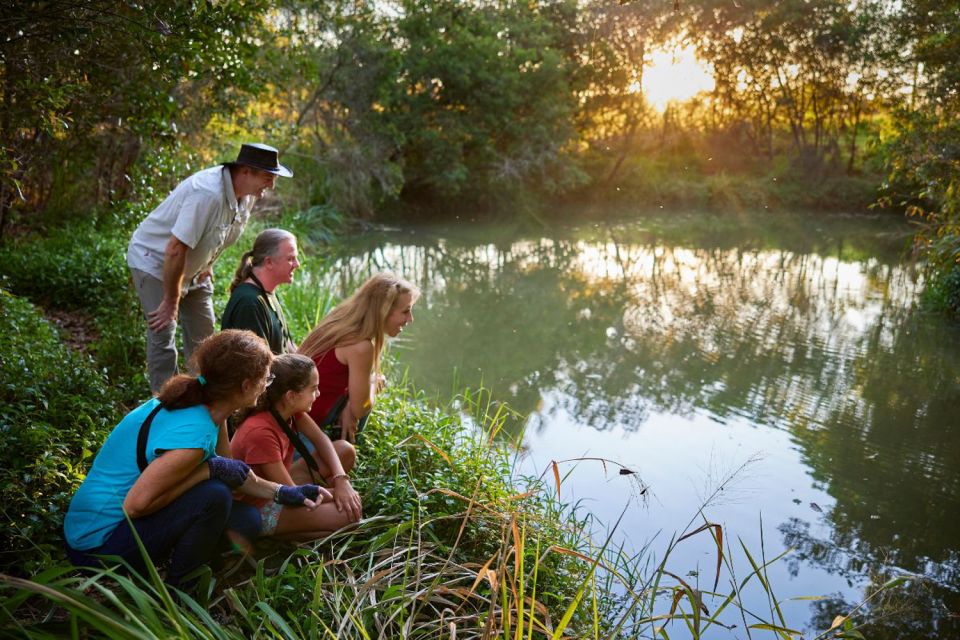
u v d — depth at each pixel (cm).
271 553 316
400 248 1731
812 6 2523
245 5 454
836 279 1362
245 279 388
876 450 591
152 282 441
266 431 313
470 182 2452
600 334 962
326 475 333
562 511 456
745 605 385
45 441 349
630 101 2784
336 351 368
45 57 437
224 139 1256
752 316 1062
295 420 335
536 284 1330
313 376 317
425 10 2262
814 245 1875
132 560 262
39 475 320
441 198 2503
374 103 2091
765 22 2548
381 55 1923
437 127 2322
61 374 454
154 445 256
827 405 696
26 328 544
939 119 1041
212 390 261
